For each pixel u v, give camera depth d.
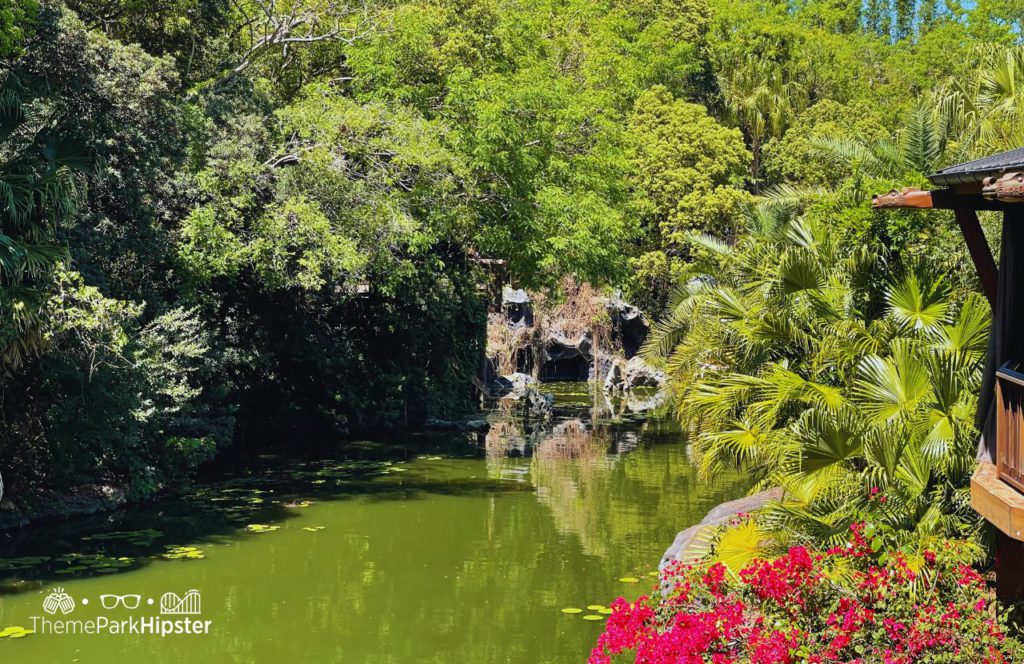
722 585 8.09
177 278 19.39
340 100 21.23
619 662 10.22
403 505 17.53
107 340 14.77
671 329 18.02
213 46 23.33
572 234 23.55
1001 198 5.79
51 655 10.24
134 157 17.00
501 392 35.44
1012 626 7.44
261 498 17.84
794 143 44.69
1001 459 6.71
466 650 10.62
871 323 12.38
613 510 17.41
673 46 48.06
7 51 14.02
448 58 24.03
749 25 55.75
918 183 13.19
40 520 15.54
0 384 14.53
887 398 10.07
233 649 10.59
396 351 27.34
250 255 18.80
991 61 17.03
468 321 29.39
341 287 23.33
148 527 15.53
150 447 18.00
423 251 21.61
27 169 12.84
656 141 40.12
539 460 22.56
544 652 10.56
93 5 21.19
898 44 68.06
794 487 10.40
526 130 23.23
